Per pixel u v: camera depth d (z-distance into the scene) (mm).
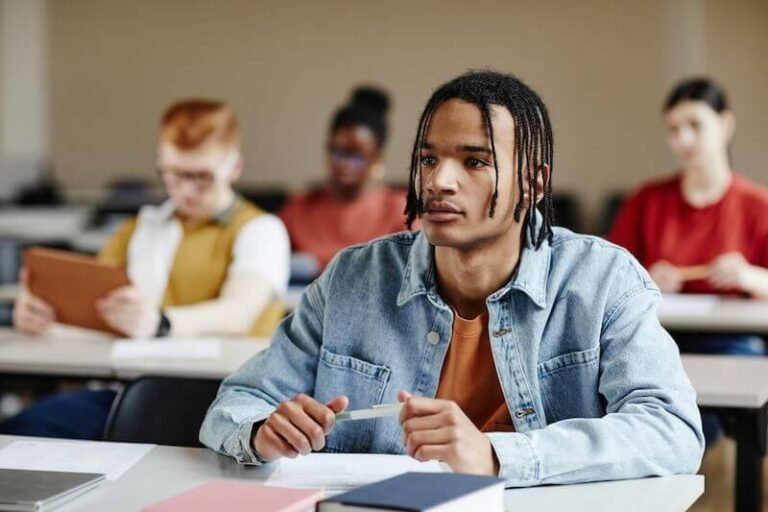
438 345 2133
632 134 8633
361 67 9039
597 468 1839
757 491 2701
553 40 8719
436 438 1763
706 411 2730
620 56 8609
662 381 1974
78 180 9469
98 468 1957
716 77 8250
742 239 4605
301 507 1654
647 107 8578
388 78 9000
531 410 2074
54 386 4469
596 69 8664
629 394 1979
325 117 9125
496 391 2123
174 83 9320
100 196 9320
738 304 4340
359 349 2184
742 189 4645
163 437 2480
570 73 8711
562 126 8734
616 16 8594
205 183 3746
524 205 2018
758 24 8141
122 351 3354
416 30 8930
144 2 9312
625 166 8672
